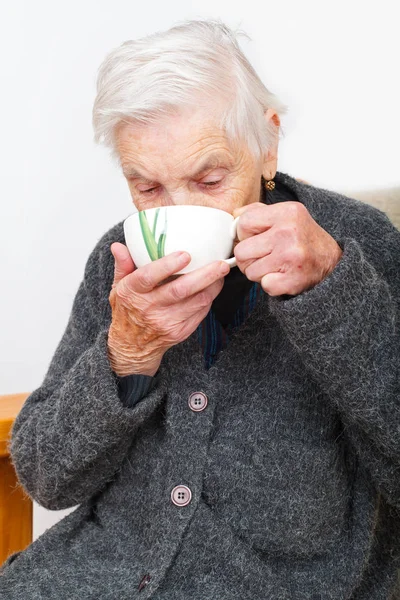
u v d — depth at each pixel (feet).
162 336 3.22
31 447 3.82
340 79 5.18
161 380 3.58
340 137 5.26
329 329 2.89
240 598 3.42
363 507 3.65
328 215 3.81
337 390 3.06
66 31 5.99
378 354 3.05
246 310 3.78
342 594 3.54
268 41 5.52
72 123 6.09
